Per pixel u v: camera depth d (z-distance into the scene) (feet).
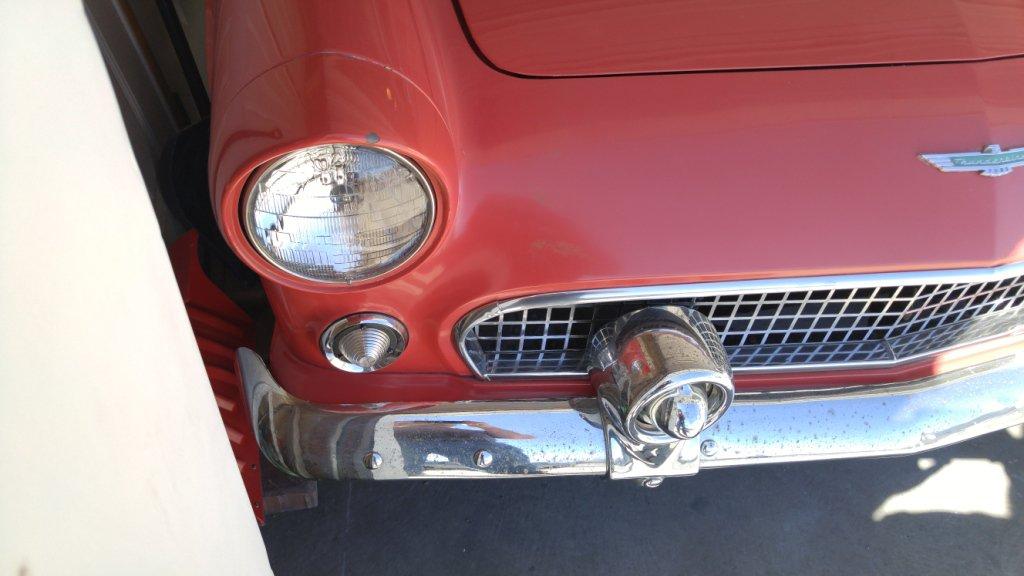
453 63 3.68
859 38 3.96
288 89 2.81
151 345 2.18
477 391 4.09
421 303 3.61
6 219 1.44
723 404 3.84
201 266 5.13
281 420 3.90
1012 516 5.65
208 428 2.78
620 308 3.92
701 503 5.58
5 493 1.32
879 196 3.63
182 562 2.20
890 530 5.53
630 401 3.66
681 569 5.25
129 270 2.10
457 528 5.32
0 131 1.48
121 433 1.85
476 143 3.44
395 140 2.79
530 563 5.19
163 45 6.89
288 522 5.28
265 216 2.96
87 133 1.94
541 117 3.52
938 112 3.76
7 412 1.35
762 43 3.87
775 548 5.40
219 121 2.93
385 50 3.06
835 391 4.26
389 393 3.98
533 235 3.46
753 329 4.12
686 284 3.59
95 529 1.65
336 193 2.99
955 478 5.85
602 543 5.32
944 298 4.04
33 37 1.73
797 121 3.65
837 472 5.83
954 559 5.41
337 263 3.20
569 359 4.10
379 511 5.37
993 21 4.18
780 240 3.58
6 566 1.30
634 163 3.50
